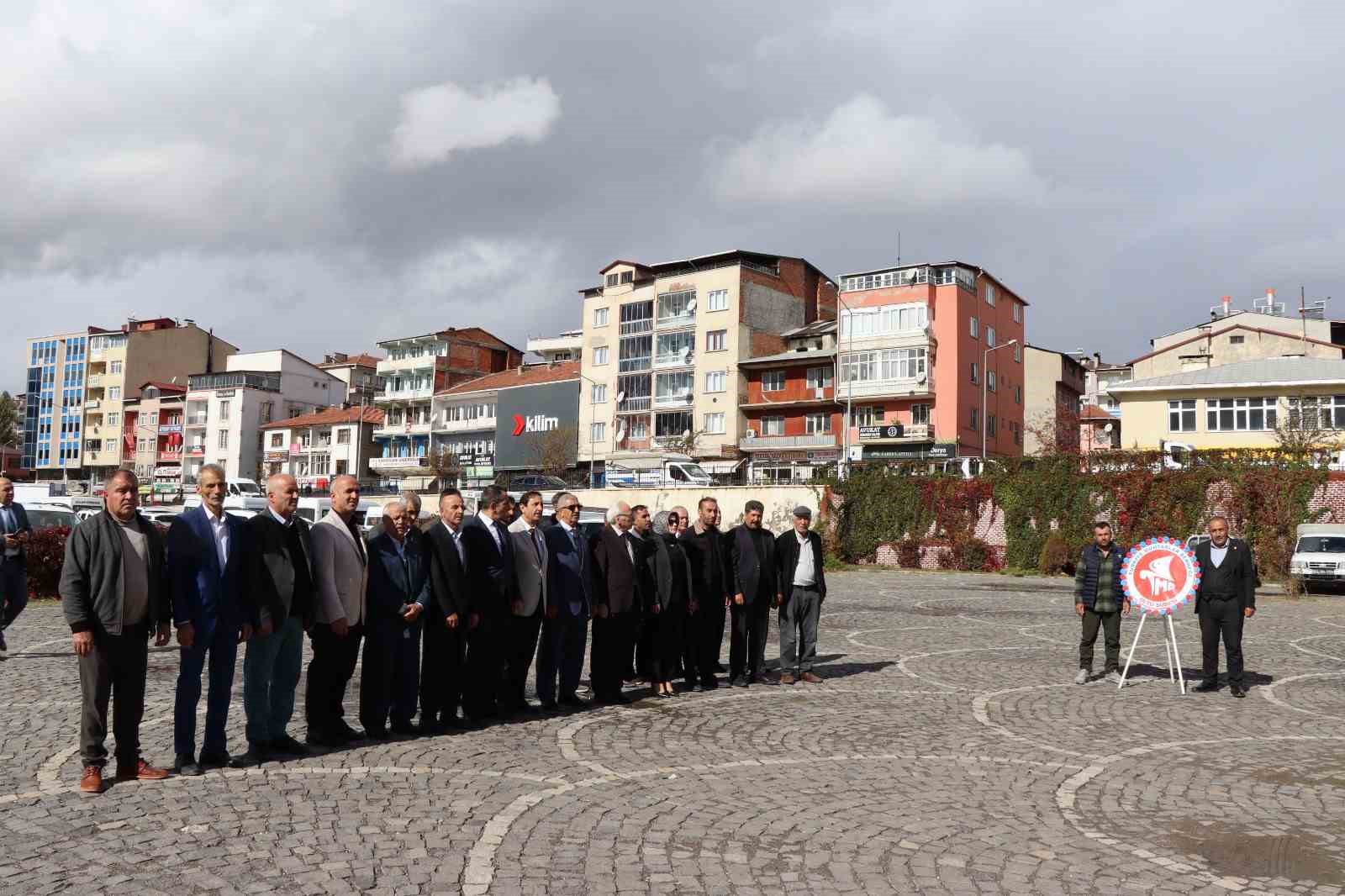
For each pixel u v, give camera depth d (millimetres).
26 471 120812
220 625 7359
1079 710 10094
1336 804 6684
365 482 90375
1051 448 64375
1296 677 12508
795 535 11938
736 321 73438
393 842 5625
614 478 56188
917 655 14352
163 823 5961
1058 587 30375
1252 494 34031
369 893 4852
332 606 7969
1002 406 72688
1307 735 8922
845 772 7473
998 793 6879
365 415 99250
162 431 109188
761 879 5125
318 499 39656
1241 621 11062
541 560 9797
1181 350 69500
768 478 55562
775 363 71625
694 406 74938
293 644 7914
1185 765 7770
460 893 4863
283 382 107562
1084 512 37312
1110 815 6375
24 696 10320
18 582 12602
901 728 9125
